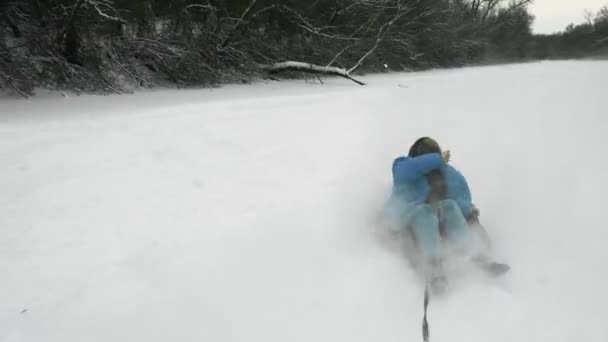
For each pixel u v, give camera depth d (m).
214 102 9.63
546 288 3.37
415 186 3.98
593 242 3.94
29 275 3.13
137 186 4.57
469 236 3.59
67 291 2.99
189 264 3.34
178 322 2.80
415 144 4.32
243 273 3.30
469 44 37.28
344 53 21.09
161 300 2.96
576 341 2.84
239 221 3.99
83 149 5.54
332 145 6.01
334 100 10.00
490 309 3.12
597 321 3.01
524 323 2.99
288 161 5.39
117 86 12.46
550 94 10.56
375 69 25.02
